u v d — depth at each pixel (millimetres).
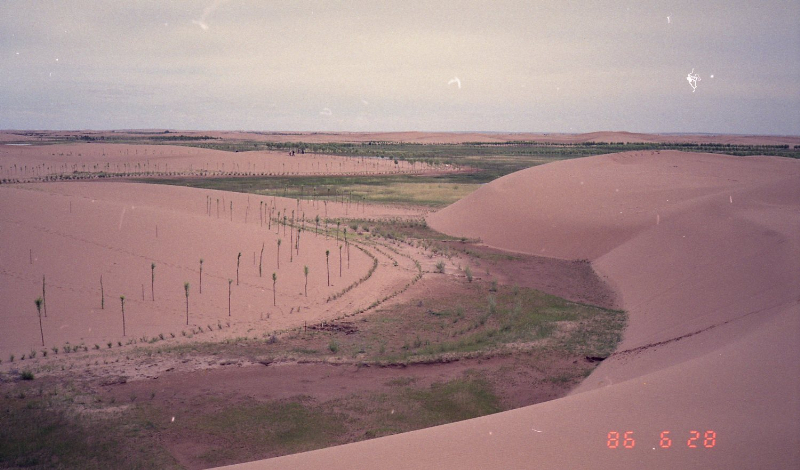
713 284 23141
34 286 24328
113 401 14992
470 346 20312
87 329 21141
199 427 13570
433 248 41000
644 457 7074
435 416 14547
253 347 20016
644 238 35562
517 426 8883
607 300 27766
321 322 23516
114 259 28438
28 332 20453
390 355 19188
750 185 42906
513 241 43688
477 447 8086
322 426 13781
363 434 13312
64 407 14445
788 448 6820
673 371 11016
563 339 20844
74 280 25516
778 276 19906
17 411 14109
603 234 39406
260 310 24766
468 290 29531
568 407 9672
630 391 10031
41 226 31172
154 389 15930
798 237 23922
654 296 25750
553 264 36844
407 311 25406
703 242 29672
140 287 25781
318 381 16906
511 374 17516
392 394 15953
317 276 30594
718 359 11273
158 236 32375
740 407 8492
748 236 27250
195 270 28750
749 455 6777
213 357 18672
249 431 13422
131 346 19812
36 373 16859
